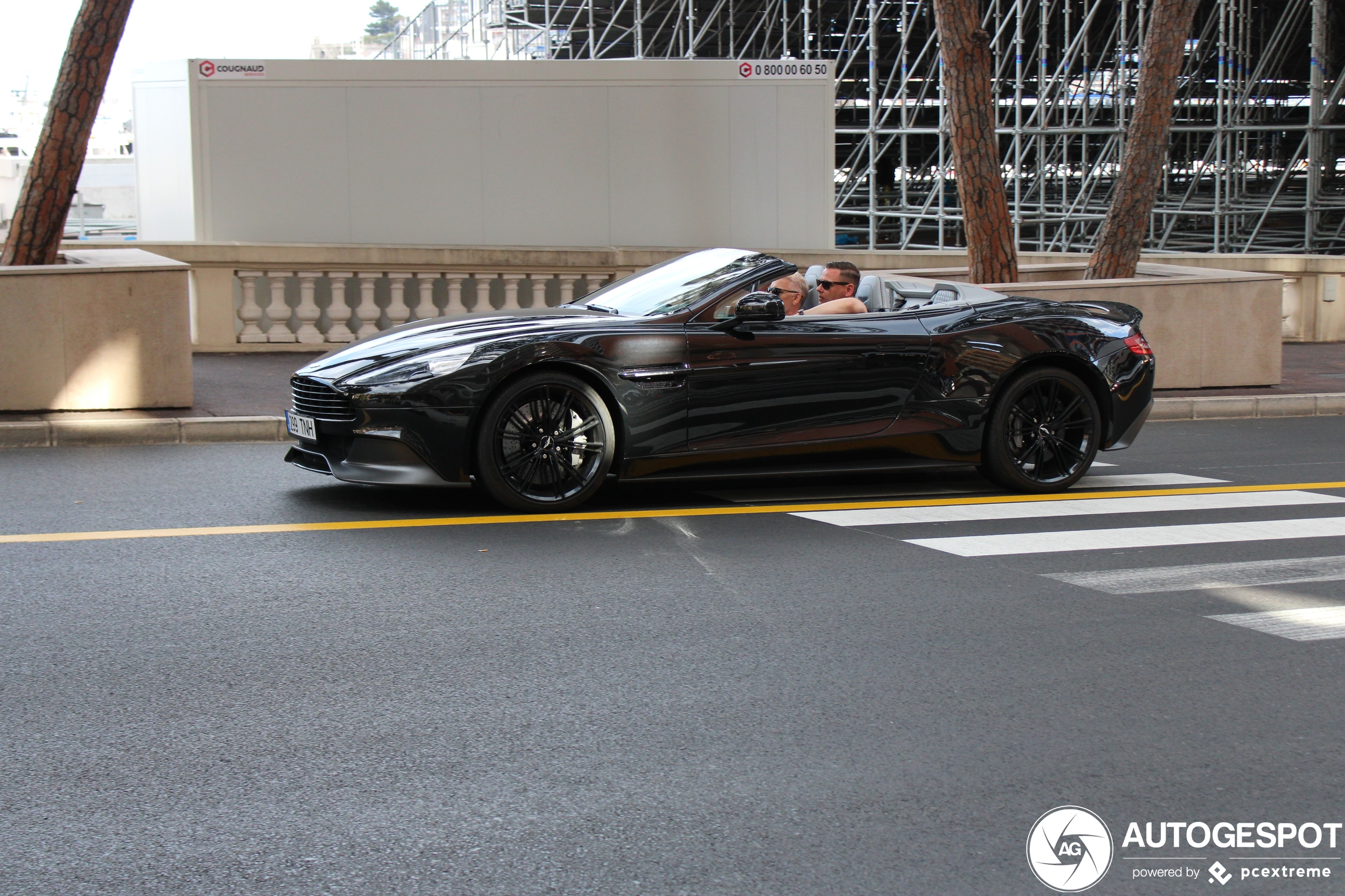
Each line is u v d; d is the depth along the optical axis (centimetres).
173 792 319
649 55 3544
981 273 1297
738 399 669
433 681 400
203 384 1075
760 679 407
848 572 545
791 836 299
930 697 393
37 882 273
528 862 285
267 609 476
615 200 1512
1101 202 2786
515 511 655
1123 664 427
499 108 1479
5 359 898
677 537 605
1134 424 761
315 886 273
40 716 368
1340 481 796
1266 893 278
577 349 640
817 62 1527
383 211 1470
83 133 1052
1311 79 2344
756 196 1538
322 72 1441
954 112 1280
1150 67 1309
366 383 625
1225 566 564
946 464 720
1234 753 353
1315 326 1614
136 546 573
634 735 359
